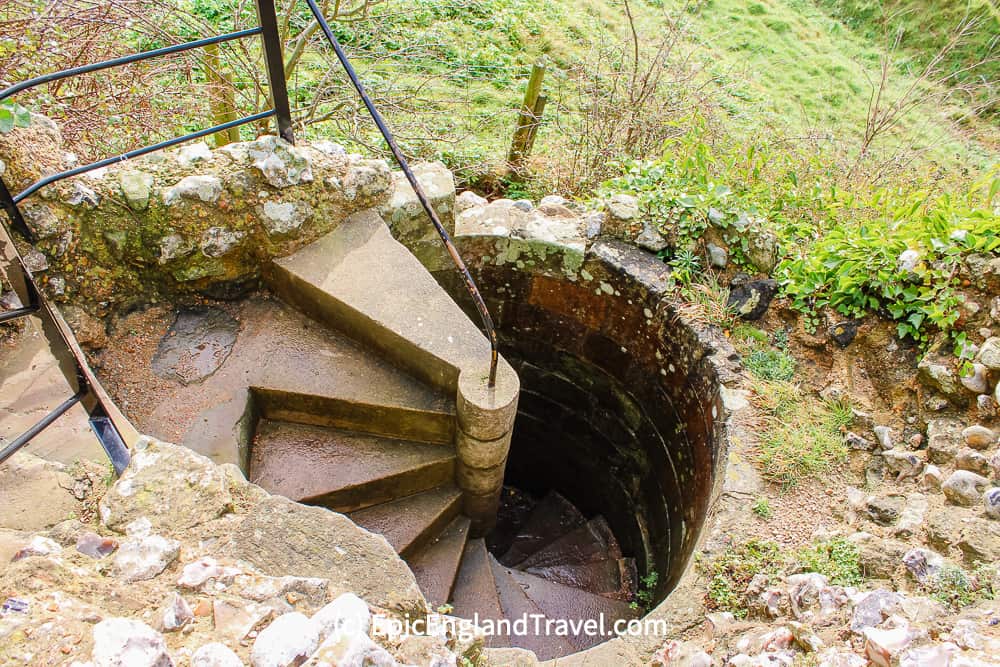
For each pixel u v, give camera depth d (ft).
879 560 7.32
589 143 16.30
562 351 13.65
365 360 9.88
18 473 5.74
